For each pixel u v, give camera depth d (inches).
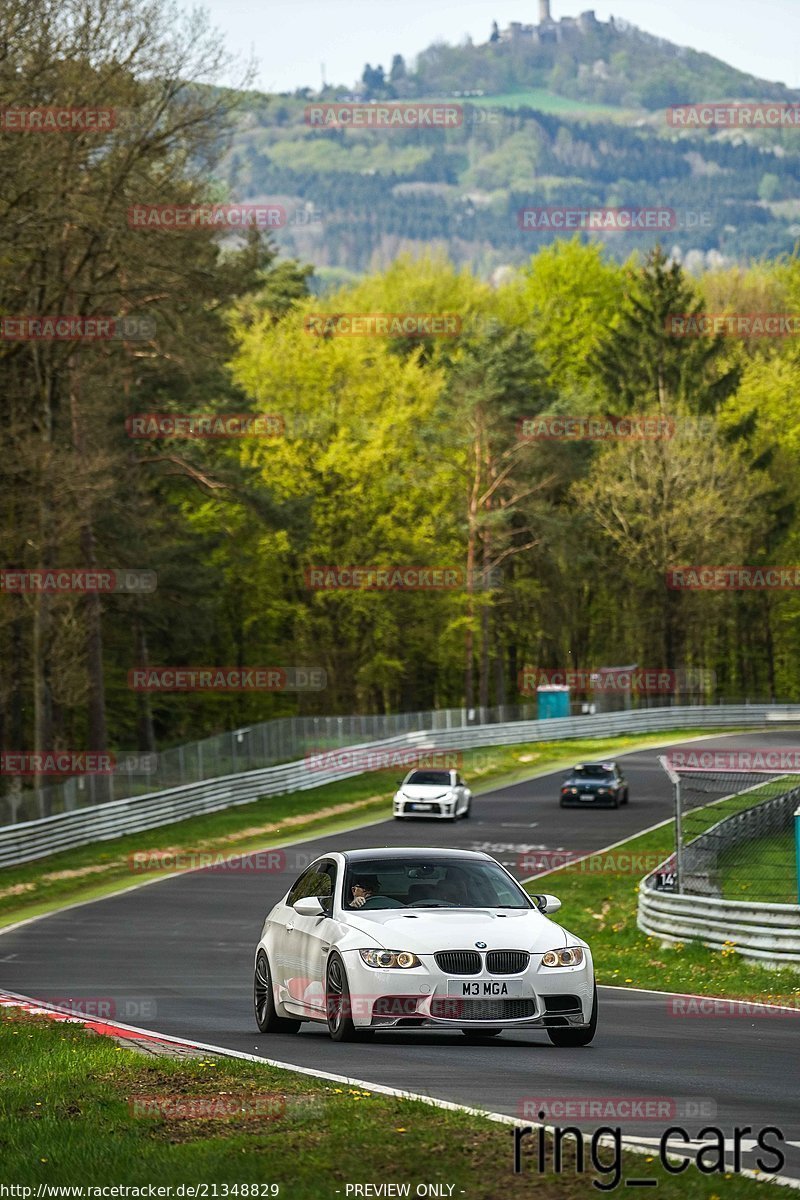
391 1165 1173.1
